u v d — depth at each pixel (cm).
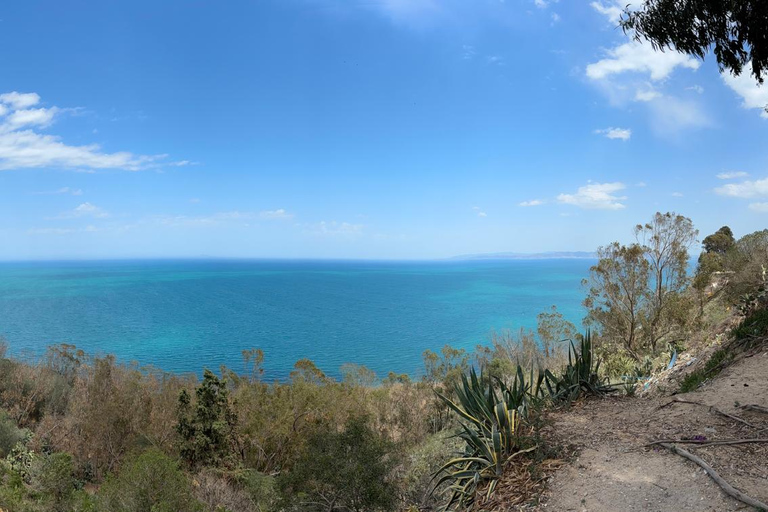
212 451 3136
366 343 13288
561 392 637
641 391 779
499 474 448
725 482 333
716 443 408
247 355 4469
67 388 5225
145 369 4872
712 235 3856
